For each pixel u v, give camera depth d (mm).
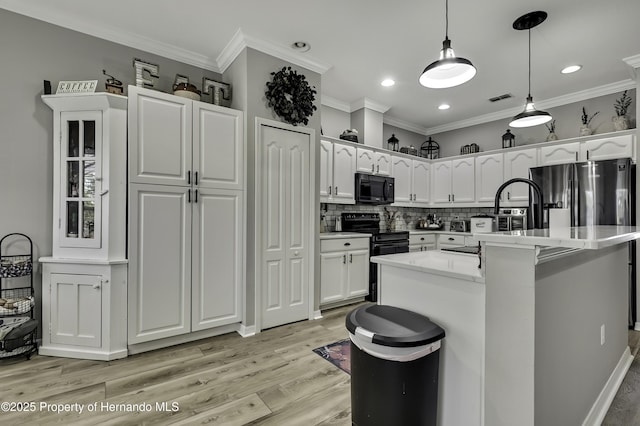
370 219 4391
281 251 2971
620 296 2184
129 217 2297
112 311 2252
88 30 2521
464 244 4434
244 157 2764
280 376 2039
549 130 4070
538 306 1151
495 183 4320
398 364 1204
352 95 3994
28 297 2254
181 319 2508
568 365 1430
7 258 2268
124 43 2674
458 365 1312
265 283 2871
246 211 2766
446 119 4930
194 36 2689
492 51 2855
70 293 2260
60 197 2312
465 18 2393
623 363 2178
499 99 4055
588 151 3479
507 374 1166
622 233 1279
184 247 2518
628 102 3451
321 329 2885
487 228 4223
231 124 2725
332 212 4188
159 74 2836
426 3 2240
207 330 2670
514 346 1147
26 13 2318
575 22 2414
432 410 1283
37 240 2361
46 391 1842
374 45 2816
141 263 2342
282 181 2979
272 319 2910
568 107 3904
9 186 2279
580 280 1554
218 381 1972
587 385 1647
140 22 2494
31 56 2340
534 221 2027
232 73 2969
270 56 2875
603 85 3557
